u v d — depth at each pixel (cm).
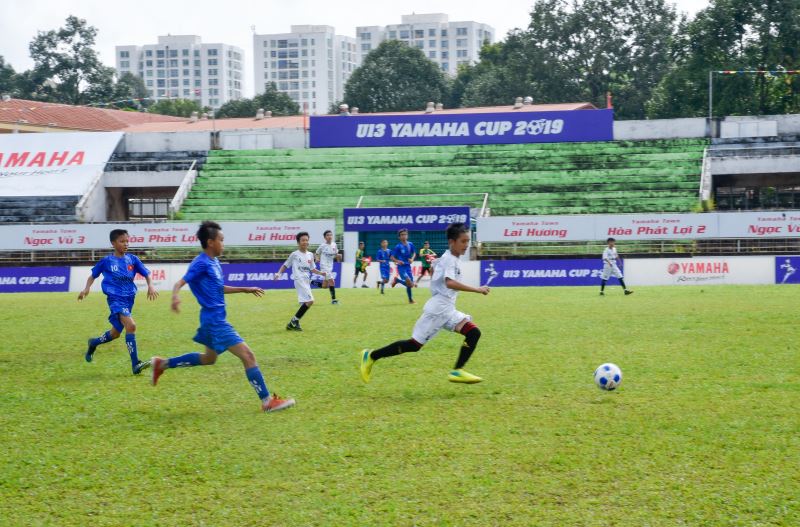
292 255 1689
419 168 4747
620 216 3500
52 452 763
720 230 3422
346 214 3697
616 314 1864
